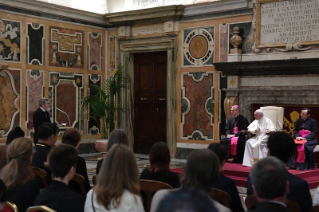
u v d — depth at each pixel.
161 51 11.12
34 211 2.64
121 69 10.96
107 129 11.52
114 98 11.70
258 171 2.13
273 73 9.07
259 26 9.31
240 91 9.58
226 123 9.68
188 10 10.35
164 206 1.06
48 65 10.29
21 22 9.68
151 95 11.45
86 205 2.71
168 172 3.71
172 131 10.78
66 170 2.80
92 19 11.23
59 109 10.56
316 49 8.59
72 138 4.61
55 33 10.42
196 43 10.36
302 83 8.73
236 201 3.38
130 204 2.62
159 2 11.08
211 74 10.12
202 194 1.08
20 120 9.73
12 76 9.53
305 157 7.52
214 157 2.63
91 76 11.38
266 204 2.08
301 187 3.17
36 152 4.67
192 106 10.47
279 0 9.03
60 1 10.80
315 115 8.66
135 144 11.80
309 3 8.66
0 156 3.46
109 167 2.65
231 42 9.62
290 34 8.93
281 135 3.46
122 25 11.40
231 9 9.68
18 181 3.11
